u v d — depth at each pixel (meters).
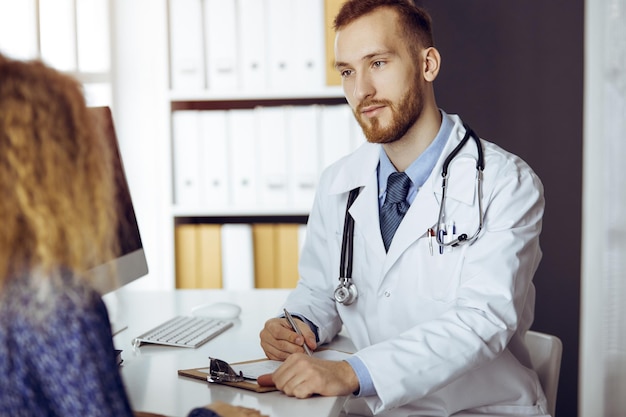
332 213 1.78
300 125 2.74
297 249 2.79
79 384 0.78
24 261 0.78
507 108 3.05
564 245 3.05
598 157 2.98
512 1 3.02
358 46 1.59
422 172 1.66
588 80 2.98
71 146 0.82
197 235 2.82
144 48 2.91
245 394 1.22
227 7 2.73
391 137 1.61
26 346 0.77
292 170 2.75
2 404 0.77
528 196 1.57
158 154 2.93
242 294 2.17
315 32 2.71
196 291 2.23
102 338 0.80
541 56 3.02
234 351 1.53
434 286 1.57
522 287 1.49
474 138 1.65
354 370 1.27
